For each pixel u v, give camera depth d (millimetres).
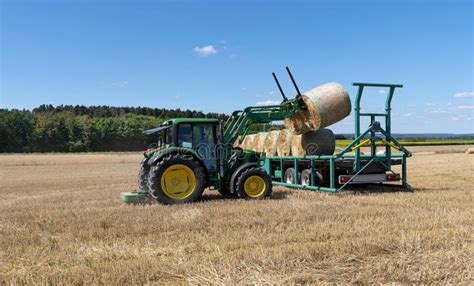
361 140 11531
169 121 10602
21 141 64750
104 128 69750
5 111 67250
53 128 66375
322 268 4871
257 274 4578
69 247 5898
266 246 5797
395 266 4820
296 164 13031
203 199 10484
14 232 6961
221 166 10461
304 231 6617
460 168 20531
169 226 7090
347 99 11633
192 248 5711
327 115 11570
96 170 25781
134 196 10148
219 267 4809
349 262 5062
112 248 5758
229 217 7789
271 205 9125
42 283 4406
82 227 7164
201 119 10430
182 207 9078
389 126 11859
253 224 7211
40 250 5777
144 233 6734
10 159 35844
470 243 5703
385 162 11898
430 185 13719
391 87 11758
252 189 10422
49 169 26688
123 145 71125
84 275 4629
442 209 8422
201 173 9922
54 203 10641
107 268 4840
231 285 4289
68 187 15766
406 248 5480
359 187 12883
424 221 7176
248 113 11734
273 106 11773
